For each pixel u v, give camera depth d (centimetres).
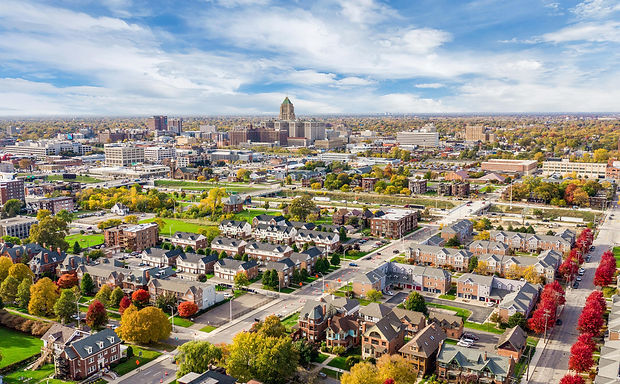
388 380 13662
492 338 18188
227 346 16075
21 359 16825
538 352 16962
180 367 15300
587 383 14900
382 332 16375
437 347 16412
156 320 17725
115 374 15875
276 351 15000
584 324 17638
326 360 16775
